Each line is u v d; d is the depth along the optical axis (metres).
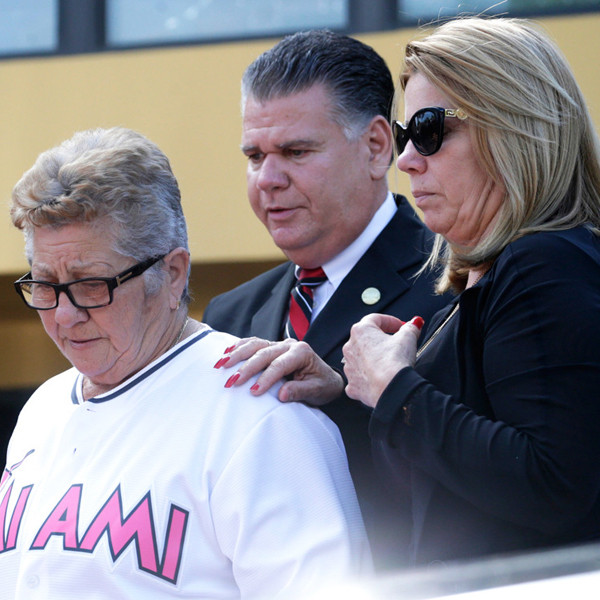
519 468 6.10
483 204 7.04
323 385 8.04
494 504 6.25
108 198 7.24
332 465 7.59
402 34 19.44
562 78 7.08
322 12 20.19
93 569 6.99
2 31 21.53
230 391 7.50
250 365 7.60
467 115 6.92
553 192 6.85
